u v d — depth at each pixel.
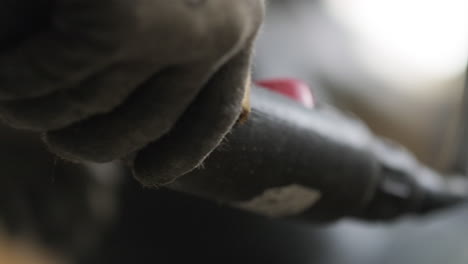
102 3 0.19
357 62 0.82
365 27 0.90
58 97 0.22
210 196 0.32
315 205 0.35
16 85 0.21
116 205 0.61
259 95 0.31
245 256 0.60
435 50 0.94
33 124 0.23
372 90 0.83
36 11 0.21
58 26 0.20
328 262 0.62
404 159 0.43
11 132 0.58
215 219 0.59
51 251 0.64
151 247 0.61
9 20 0.21
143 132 0.23
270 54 0.67
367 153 0.36
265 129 0.30
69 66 0.20
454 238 0.61
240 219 0.59
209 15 0.21
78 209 0.62
